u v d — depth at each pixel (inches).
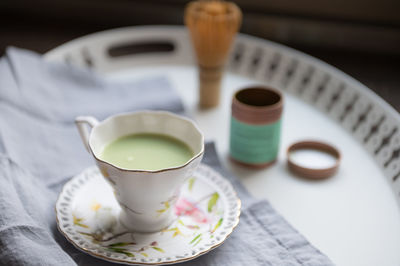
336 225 24.9
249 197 25.4
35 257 20.9
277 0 54.0
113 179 22.1
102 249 22.3
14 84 29.6
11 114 28.2
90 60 34.7
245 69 35.1
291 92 33.3
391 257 23.6
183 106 30.6
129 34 35.0
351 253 23.7
